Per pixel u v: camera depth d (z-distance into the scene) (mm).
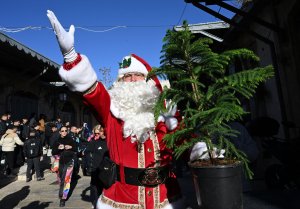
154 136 2168
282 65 6559
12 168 9664
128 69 2396
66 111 18438
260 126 5324
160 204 2068
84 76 1922
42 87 14547
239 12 6277
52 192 7547
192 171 1729
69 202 6379
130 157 2135
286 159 4969
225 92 1729
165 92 1815
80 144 9117
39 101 14289
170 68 1844
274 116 7078
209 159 1859
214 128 1685
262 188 5027
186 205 2209
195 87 1812
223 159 1817
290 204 3873
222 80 1667
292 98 6355
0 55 9711
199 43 1763
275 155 5102
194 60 1819
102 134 5504
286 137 6160
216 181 1601
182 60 1854
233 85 1606
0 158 9852
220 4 6172
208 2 6109
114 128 2217
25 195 7352
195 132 1787
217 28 8586
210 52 1755
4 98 11445
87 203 6168
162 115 2211
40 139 9625
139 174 2090
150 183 2086
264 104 7477
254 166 5523
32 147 9344
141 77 2420
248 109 8109
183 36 1761
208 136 1747
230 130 1701
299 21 6277
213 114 1644
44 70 11734
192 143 1766
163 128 2186
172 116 2236
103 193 2248
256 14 7598
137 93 2209
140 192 2080
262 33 7438
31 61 10672
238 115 1629
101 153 5402
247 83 1668
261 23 6430
